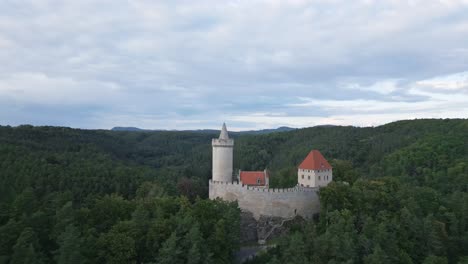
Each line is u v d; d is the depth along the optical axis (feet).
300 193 346.33
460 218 364.38
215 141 379.14
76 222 267.59
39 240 251.80
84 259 230.89
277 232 328.08
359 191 341.62
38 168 526.57
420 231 309.01
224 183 360.48
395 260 275.59
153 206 317.01
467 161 642.22
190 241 254.27
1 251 232.32
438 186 590.55
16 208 272.51
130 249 246.88
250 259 298.35
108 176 577.84
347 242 268.21
